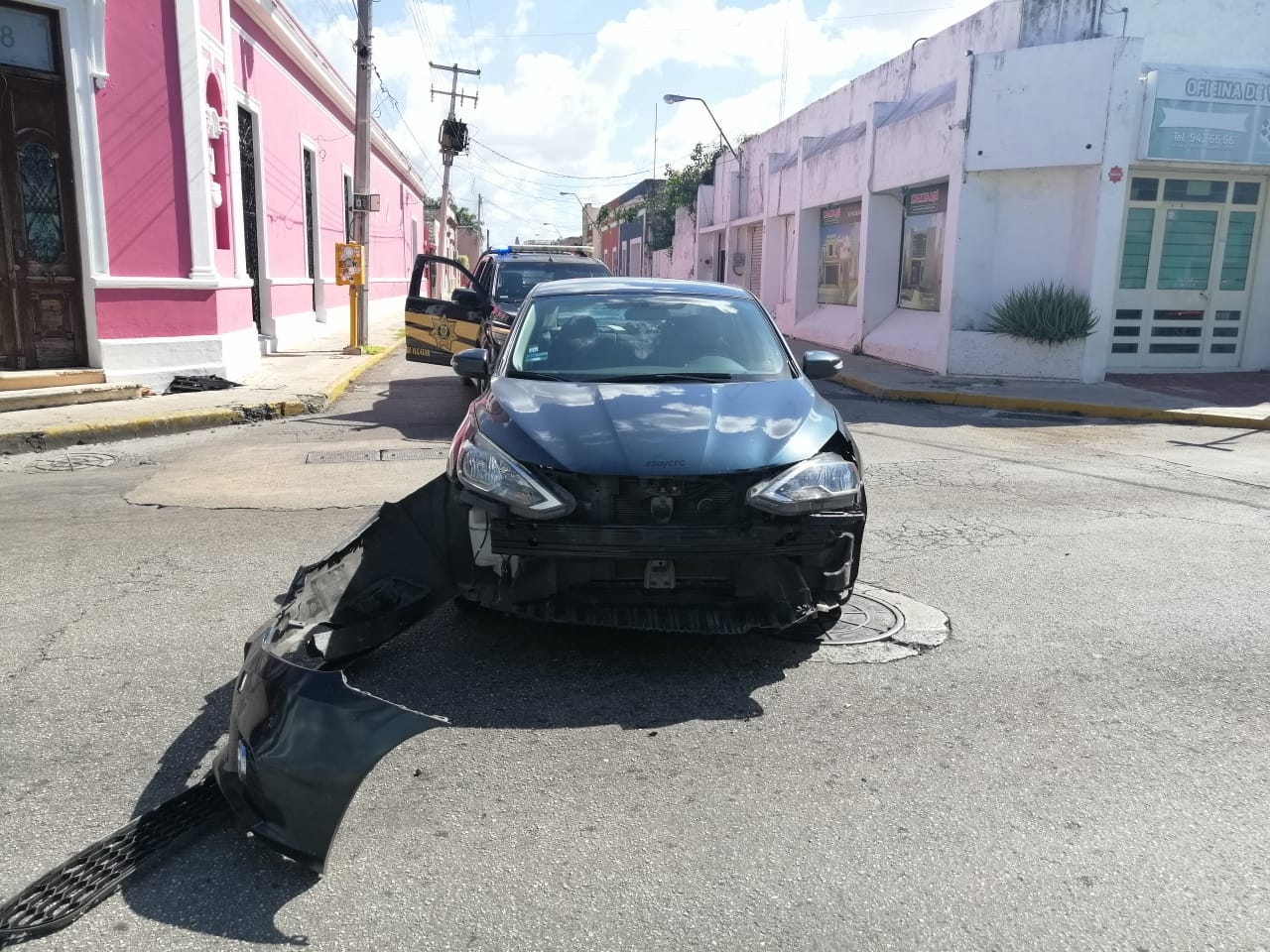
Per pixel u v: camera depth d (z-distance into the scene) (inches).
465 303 405.1
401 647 174.1
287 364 603.2
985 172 570.9
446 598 169.5
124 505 277.0
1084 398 500.7
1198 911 105.7
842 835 119.5
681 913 104.7
